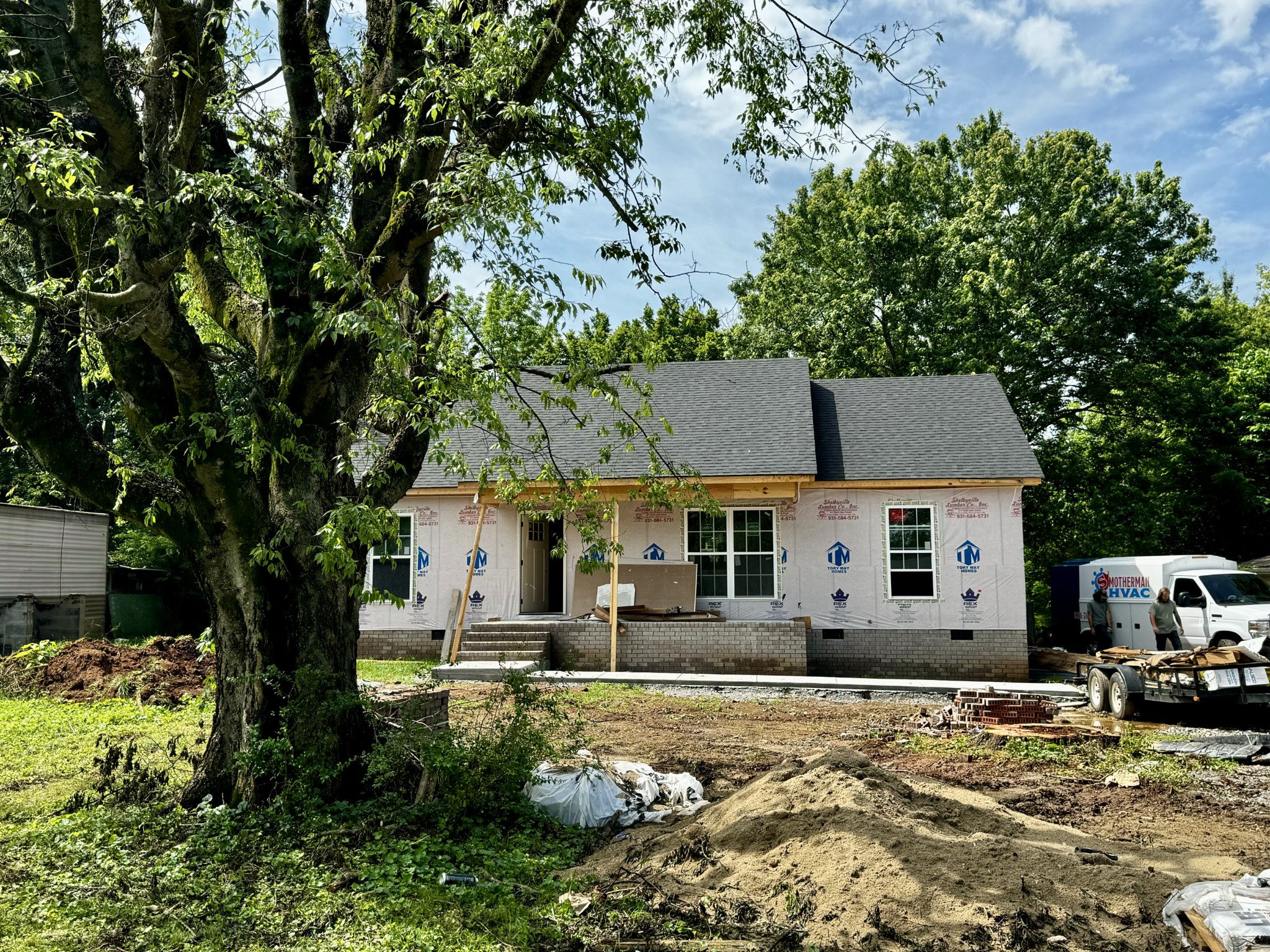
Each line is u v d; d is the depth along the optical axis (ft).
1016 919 16.12
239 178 24.77
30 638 63.52
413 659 67.41
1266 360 100.48
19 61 22.54
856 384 78.23
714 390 74.28
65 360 24.70
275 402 24.02
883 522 65.10
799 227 118.32
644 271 30.86
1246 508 101.09
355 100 26.58
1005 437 67.72
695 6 31.50
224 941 15.71
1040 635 110.52
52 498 79.15
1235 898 15.33
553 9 26.25
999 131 112.47
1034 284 102.01
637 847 21.84
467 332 26.68
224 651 24.61
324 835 21.07
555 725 26.73
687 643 61.31
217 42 25.23
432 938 16.12
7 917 16.56
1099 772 32.99
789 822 20.58
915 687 51.29
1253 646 59.31
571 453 67.00
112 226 22.72
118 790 25.08
